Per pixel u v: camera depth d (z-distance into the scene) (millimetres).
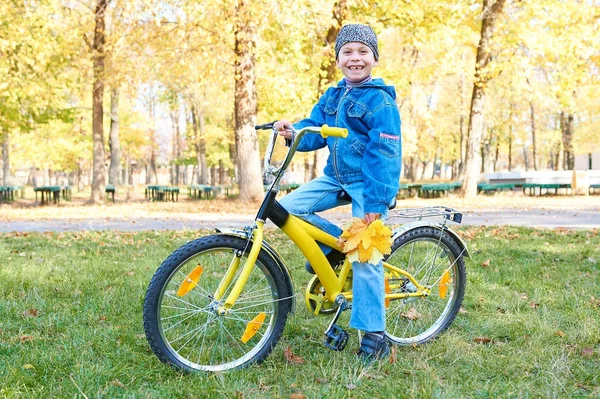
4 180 29609
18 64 15883
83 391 2590
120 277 4980
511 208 14227
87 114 31031
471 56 23891
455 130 34625
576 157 35906
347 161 3016
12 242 7535
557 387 2680
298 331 3523
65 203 21266
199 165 36344
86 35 17078
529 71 15859
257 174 16016
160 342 2830
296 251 6484
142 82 15727
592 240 7418
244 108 15766
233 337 3270
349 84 3096
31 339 3316
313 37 15070
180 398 2576
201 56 14648
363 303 3027
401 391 2623
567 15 15586
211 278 3846
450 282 3586
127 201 21953
